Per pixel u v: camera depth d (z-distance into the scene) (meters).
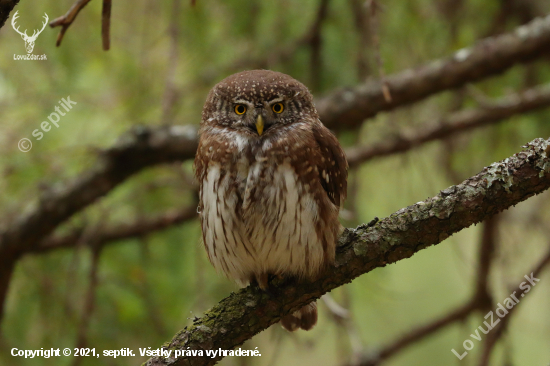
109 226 11.19
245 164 6.73
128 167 10.34
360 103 10.23
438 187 12.79
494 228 11.61
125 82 10.75
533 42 9.95
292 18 11.05
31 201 10.65
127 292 10.64
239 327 6.35
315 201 6.64
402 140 11.28
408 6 10.94
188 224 11.55
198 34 10.73
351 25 10.89
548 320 13.18
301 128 6.92
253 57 11.13
